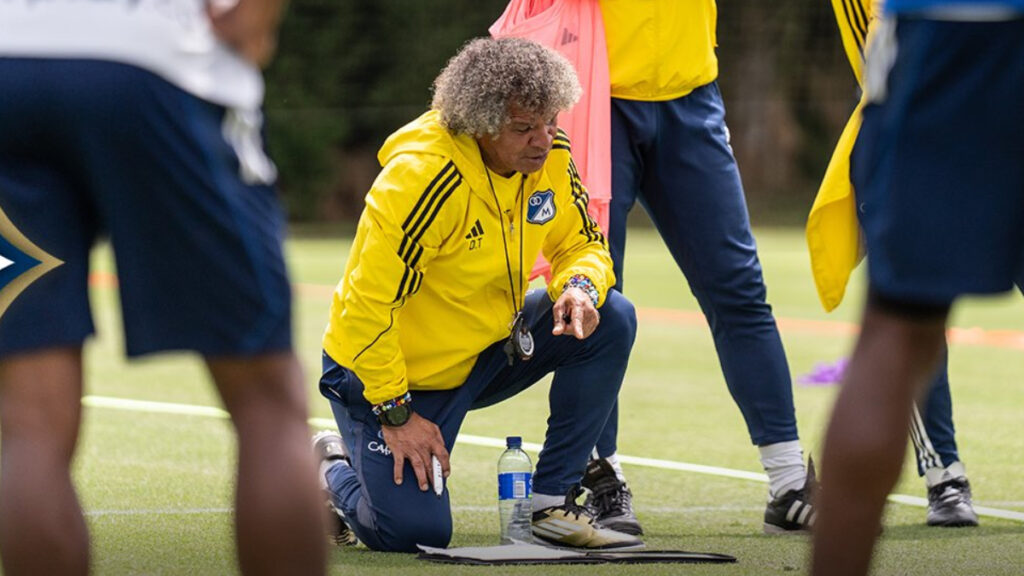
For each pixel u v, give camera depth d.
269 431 7.96
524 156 12.97
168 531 14.13
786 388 15.35
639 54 15.27
